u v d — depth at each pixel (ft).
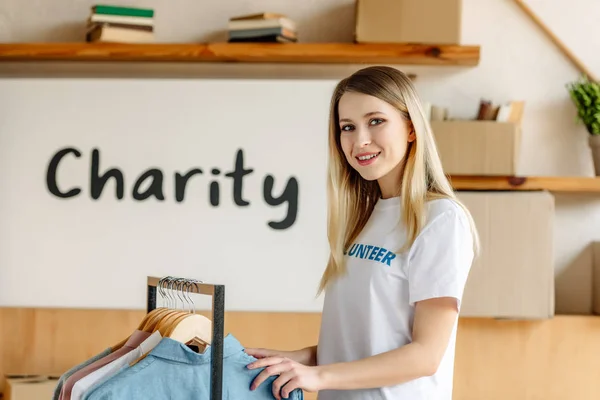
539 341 9.90
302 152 9.88
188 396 4.85
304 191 9.86
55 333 10.11
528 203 9.40
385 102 5.40
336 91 5.77
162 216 9.93
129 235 9.94
